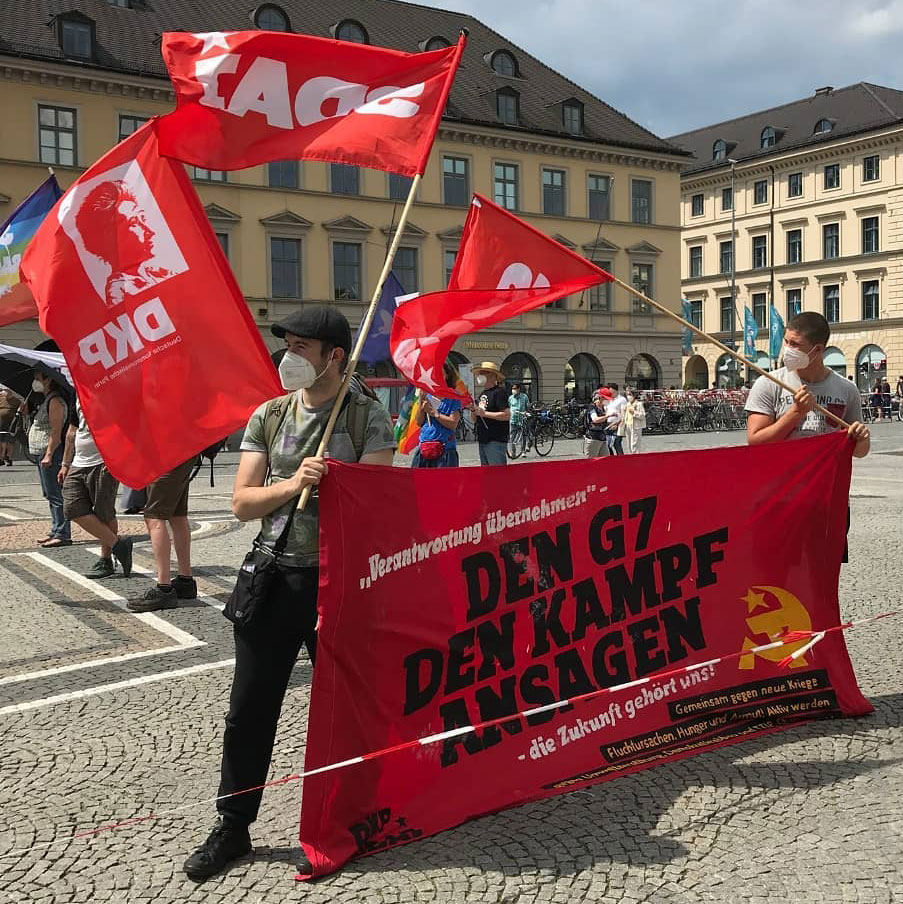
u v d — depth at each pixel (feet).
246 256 115.44
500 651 11.55
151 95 107.86
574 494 12.22
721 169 208.03
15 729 14.33
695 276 215.92
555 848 10.46
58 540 31.32
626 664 12.62
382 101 12.55
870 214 184.14
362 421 10.60
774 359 162.30
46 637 19.48
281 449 10.43
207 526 36.42
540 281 15.06
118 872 10.05
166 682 16.56
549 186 137.90
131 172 13.64
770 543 14.01
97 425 13.50
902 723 14.05
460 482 11.18
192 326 13.55
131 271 13.58
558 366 138.51
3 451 73.67
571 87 147.74
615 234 143.13
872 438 96.78
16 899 9.53
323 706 10.11
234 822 10.14
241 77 12.59
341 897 9.50
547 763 11.68
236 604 10.09
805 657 14.21
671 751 12.67
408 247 126.41
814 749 13.10
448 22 144.77
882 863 10.05
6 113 100.99
